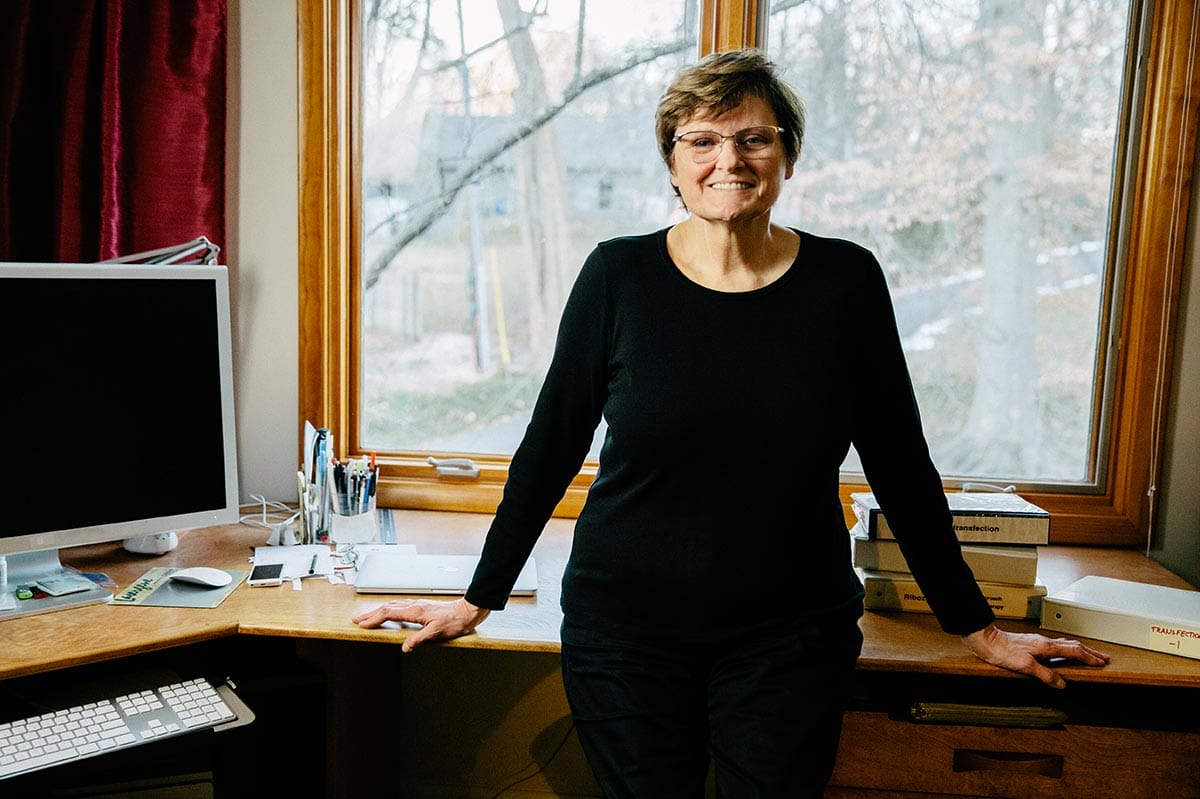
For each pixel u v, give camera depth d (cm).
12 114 201
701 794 142
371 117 219
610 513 147
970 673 156
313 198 216
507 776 237
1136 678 155
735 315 141
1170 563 213
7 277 163
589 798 236
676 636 144
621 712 141
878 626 171
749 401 139
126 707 155
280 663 182
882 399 149
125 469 177
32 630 157
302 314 220
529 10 213
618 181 217
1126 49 204
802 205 214
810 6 208
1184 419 209
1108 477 215
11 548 167
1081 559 206
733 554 141
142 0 201
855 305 142
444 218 221
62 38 200
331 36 213
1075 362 215
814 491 142
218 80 207
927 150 210
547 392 153
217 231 211
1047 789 164
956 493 197
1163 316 206
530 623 165
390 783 229
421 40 216
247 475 228
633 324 143
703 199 141
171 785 166
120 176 205
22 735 146
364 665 205
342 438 226
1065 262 212
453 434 229
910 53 208
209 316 183
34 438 168
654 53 212
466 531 211
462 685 234
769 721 138
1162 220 204
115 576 180
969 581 156
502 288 223
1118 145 207
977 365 216
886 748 165
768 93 141
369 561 185
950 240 213
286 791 182
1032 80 207
